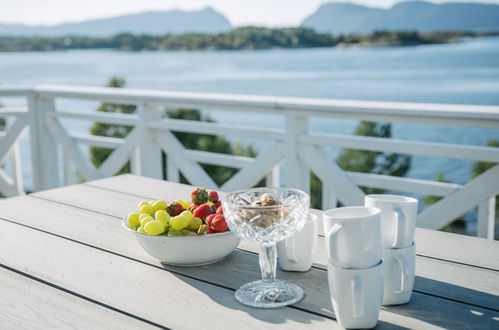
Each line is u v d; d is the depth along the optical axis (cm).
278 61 6856
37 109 292
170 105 251
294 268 102
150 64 7044
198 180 254
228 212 90
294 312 85
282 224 88
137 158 273
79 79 5875
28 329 81
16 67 6881
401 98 4472
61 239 120
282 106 216
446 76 5697
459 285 94
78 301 90
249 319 83
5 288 96
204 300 90
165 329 81
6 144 294
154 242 101
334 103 204
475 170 1084
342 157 1200
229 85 5434
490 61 6656
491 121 175
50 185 300
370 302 78
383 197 92
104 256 110
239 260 108
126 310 87
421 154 192
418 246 113
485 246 112
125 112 732
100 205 146
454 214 190
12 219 134
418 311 85
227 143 862
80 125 3047
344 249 77
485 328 79
